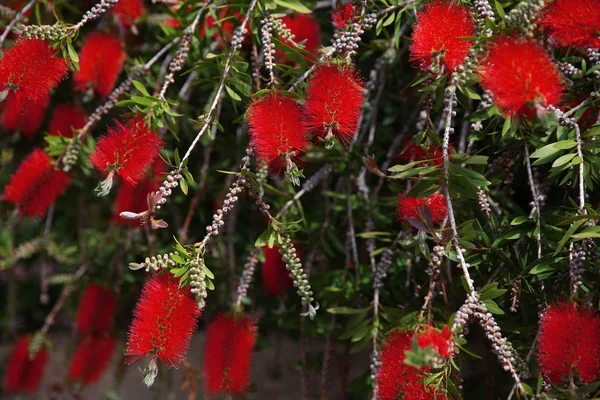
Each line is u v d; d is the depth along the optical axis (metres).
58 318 3.25
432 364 1.34
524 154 1.60
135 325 1.41
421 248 1.49
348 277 1.76
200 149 1.99
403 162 1.74
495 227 1.58
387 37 1.69
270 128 1.43
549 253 1.50
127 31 1.93
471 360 1.93
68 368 2.10
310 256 1.79
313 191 1.93
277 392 2.48
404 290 1.69
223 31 1.68
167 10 1.72
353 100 1.44
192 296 1.49
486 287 1.42
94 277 2.13
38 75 1.49
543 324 1.40
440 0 1.48
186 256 1.43
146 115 1.53
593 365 1.38
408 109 1.88
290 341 2.88
